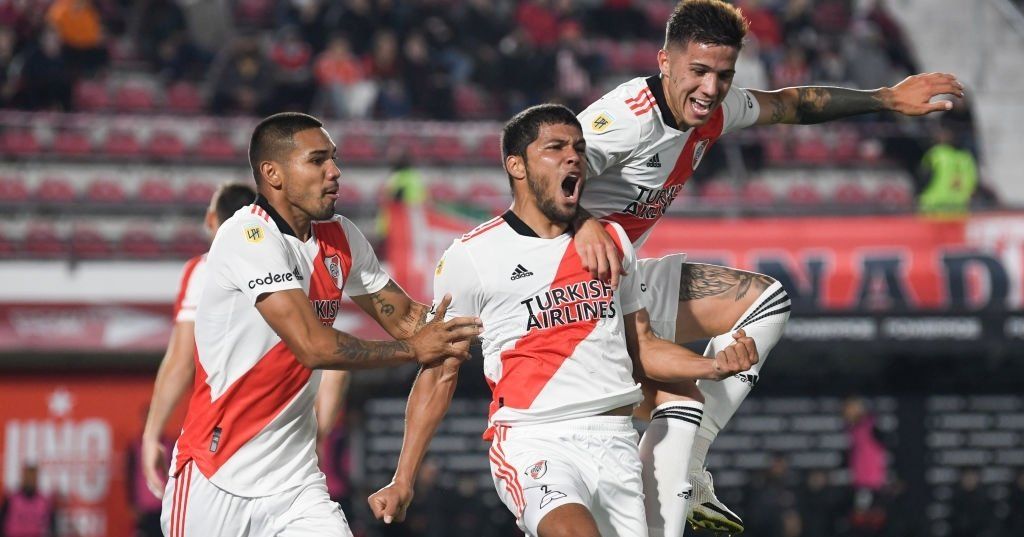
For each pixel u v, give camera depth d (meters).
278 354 17.91
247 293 17.47
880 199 61.53
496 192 58.12
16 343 48.00
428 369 18.39
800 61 62.41
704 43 17.83
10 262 48.31
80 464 51.06
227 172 59.00
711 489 19.84
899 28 67.44
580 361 17.47
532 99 61.78
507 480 17.41
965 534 55.12
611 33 67.00
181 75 61.47
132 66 62.06
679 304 20.11
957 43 71.50
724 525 19.94
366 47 60.94
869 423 58.78
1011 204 50.81
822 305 49.91
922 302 50.09
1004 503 57.69
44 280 48.47
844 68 63.38
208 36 65.94
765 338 19.72
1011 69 70.94
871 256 50.16
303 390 18.30
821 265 50.03
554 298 17.48
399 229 48.69
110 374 51.69
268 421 18.14
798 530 53.09
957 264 50.19
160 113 60.03
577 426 17.52
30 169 56.84
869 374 58.44
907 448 58.56
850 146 62.75
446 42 62.22
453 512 51.53
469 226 49.16
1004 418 59.22
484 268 17.62
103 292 48.81
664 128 18.58
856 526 54.53
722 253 49.88
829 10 67.88
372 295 19.55
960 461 58.84
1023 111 67.69
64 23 58.66
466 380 55.78
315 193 17.86
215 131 59.22
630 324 18.36
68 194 56.41
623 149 18.45
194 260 23.69
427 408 18.28
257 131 18.06
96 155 57.84
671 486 18.62
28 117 56.12
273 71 58.50
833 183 62.09
